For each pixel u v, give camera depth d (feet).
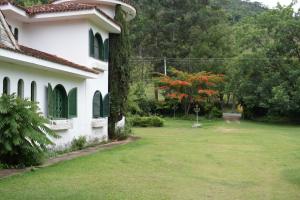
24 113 36.73
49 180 32.42
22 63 43.11
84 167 39.22
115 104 71.92
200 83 153.07
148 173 37.45
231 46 183.73
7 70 42.01
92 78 60.64
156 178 35.06
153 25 194.80
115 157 46.85
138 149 56.29
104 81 68.59
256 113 153.79
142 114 150.30
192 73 169.27
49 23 62.34
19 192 28.17
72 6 59.57
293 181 35.73
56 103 53.57
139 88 158.40
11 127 35.29
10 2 55.57
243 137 82.23
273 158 50.78
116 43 72.08
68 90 56.08
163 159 46.62
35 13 60.29
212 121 146.10
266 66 138.41
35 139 36.76
